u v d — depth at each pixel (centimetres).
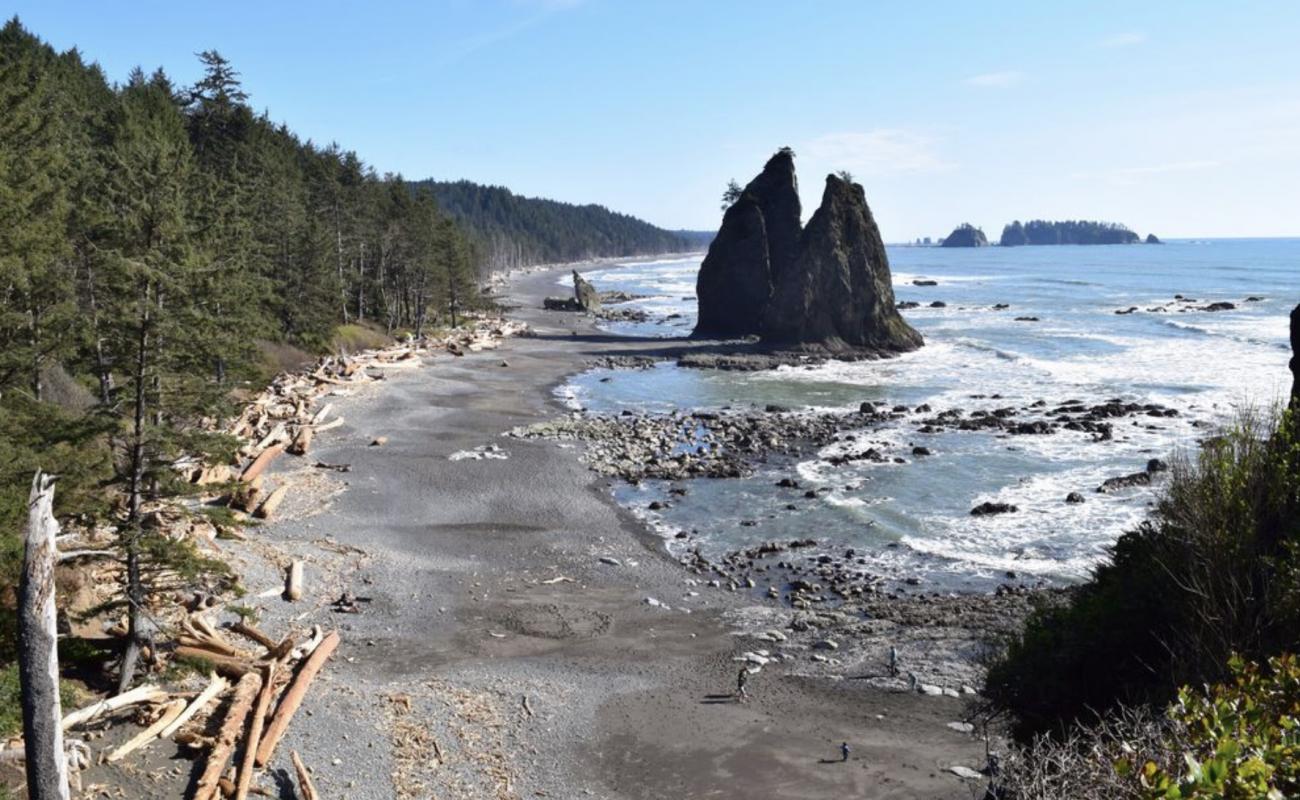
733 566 3391
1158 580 1588
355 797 1853
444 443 5181
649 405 6525
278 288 7231
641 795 1922
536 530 3781
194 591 2828
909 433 5450
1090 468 4522
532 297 17662
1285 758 643
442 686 2395
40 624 1114
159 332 2144
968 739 2102
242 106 8094
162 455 2389
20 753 1730
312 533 3641
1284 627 1288
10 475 2153
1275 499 1420
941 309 13012
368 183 11519
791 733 2172
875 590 3109
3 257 2812
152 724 2036
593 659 2608
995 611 2819
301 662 2448
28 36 7006
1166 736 998
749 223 10881
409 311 10638
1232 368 7175
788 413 6175
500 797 1895
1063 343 9062
